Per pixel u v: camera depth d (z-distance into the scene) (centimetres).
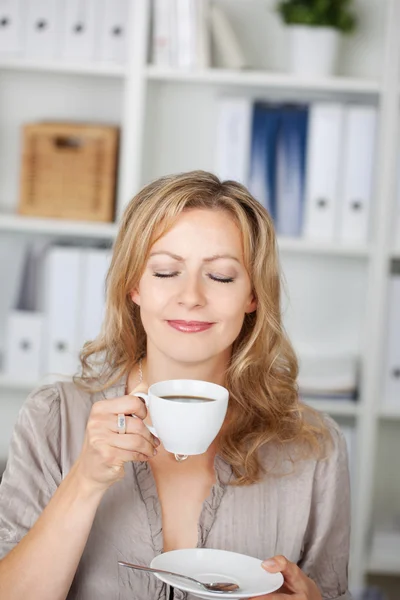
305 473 149
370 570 294
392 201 280
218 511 143
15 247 318
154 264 135
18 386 292
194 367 141
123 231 141
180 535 141
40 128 288
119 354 152
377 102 303
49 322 290
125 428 117
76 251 288
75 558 124
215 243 134
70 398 150
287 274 314
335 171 281
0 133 316
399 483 322
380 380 287
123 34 282
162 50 280
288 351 154
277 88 305
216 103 308
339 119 279
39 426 146
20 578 122
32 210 291
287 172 283
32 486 142
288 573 124
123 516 139
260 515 145
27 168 290
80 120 315
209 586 112
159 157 311
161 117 309
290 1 288
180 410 110
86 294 289
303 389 288
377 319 283
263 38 303
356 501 289
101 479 120
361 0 300
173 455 144
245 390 148
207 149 310
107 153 288
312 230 284
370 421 287
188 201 135
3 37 284
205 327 134
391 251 282
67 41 283
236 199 138
